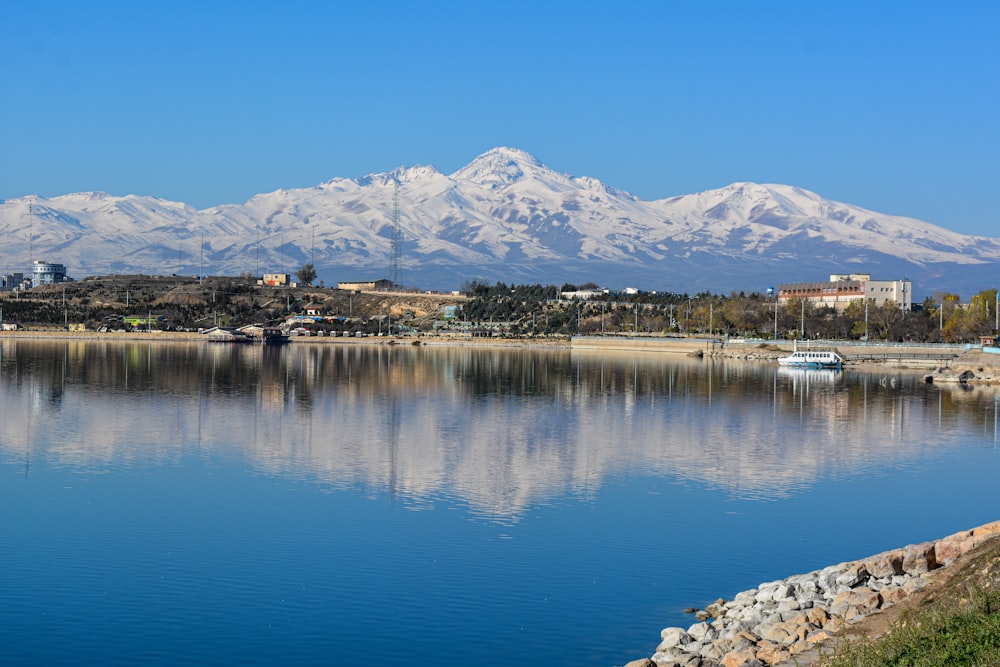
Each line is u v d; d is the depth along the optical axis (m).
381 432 126.88
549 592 62.62
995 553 49.69
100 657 52.81
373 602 60.69
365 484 93.38
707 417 145.62
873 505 86.75
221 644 54.56
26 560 68.56
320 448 113.50
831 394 182.25
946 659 37.91
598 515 81.88
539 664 52.00
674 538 75.12
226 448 112.75
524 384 198.38
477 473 99.12
